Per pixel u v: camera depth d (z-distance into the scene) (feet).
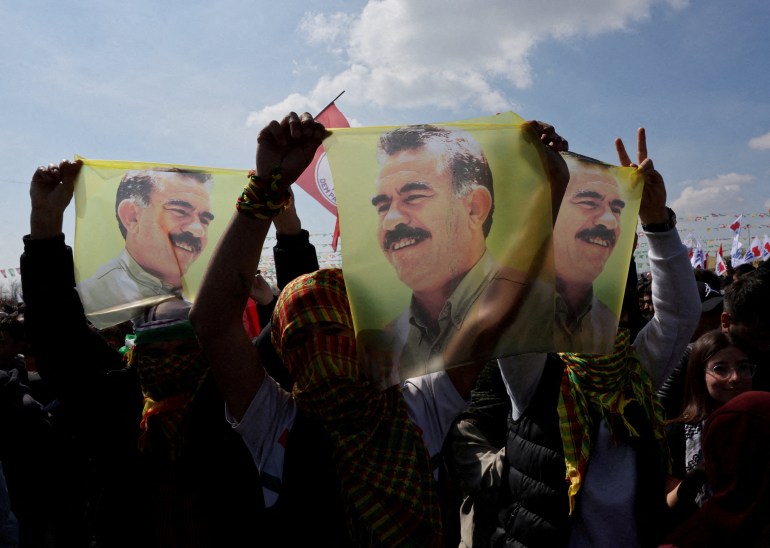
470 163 4.27
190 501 5.53
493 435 6.94
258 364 4.46
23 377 12.22
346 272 4.05
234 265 4.12
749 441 4.89
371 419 4.22
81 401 6.39
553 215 4.49
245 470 4.90
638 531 5.76
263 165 4.05
